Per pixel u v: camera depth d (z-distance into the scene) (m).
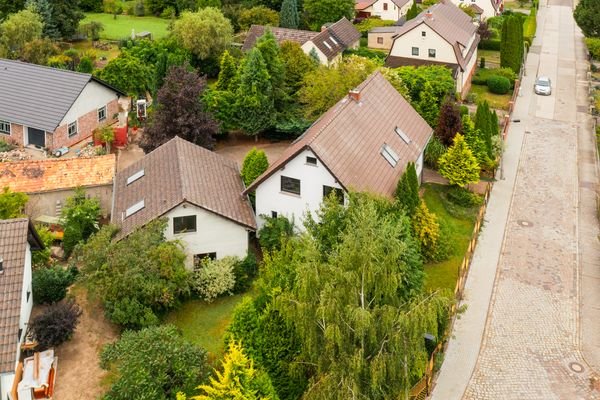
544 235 44.62
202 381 28.27
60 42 88.81
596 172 53.78
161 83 62.91
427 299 24.61
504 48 76.06
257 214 42.22
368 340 24.73
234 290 38.50
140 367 27.58
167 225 37.94
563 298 38.12
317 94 57.16
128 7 116.75
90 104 58.53
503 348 34.12
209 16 78.50
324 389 24.08
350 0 94.62
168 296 34.97
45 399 29.67
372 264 24.80
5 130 56.44
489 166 51.59
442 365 32.78
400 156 44.31
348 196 35.00
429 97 58.94
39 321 32.19
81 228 41.31
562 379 32.16
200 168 42.66
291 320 26.19
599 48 82.31
